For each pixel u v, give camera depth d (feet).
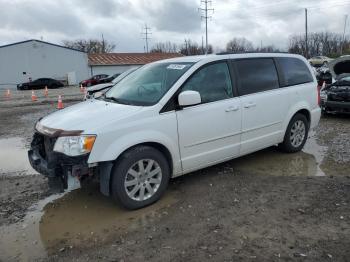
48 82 136.36
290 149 20.83
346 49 255.29
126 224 13.30
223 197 15.29
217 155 16.74
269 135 19.07
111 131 13.41
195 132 15.64
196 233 12.41
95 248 11.80
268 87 18.84
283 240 11.73
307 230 12.29
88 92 35.76
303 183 16.53
